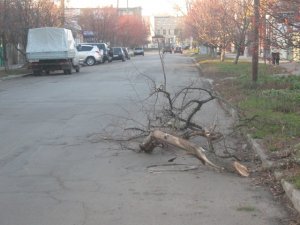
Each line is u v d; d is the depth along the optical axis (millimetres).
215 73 28266
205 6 39031
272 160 7824
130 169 8000
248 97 15234
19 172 7898
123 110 14773
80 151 9328
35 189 6969
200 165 8180
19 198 6570
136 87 22750
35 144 10016
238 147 9406
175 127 9516
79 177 7562
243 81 19766
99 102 16984
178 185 7078
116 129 11461
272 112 12102
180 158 8672
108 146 9711
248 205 6188
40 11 39406
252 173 7621
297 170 7039
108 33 77812
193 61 53656
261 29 11039
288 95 14562
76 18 72000
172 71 34969
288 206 6121
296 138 9078
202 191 6785
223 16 32094
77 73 35312
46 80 28750
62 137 10711
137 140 9945
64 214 5930
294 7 9375
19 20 35750
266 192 6719
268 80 18844
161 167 8109
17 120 13195
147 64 47719
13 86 24750
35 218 5812
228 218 5738
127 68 40625
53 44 33469
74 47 36062
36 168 8133
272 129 9984
